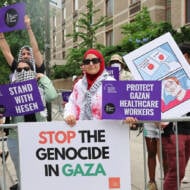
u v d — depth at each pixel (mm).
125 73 7059
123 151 3916
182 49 5090
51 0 9547
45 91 5035
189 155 5293
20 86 4238
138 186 6043
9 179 6301
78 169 3934
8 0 12328
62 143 3930
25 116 4895
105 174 3932
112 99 3822
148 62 4336
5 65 12547
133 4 25953
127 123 3846
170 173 4918
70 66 23375
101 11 31859
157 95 3793
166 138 4938
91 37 21969
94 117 4203
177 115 4258
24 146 3953
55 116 14688
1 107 4266
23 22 4852
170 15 22062
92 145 3918
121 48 17594
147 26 17938
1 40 5473
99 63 4215
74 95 4328
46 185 3961
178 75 4289
